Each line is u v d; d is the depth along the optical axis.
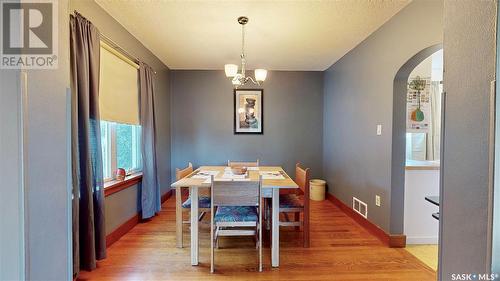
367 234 2.71
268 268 2.03
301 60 3.78
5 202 0.81
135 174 3.06
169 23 2.54
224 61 3.87
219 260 2.15
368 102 2.83
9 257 0.81
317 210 3.58
